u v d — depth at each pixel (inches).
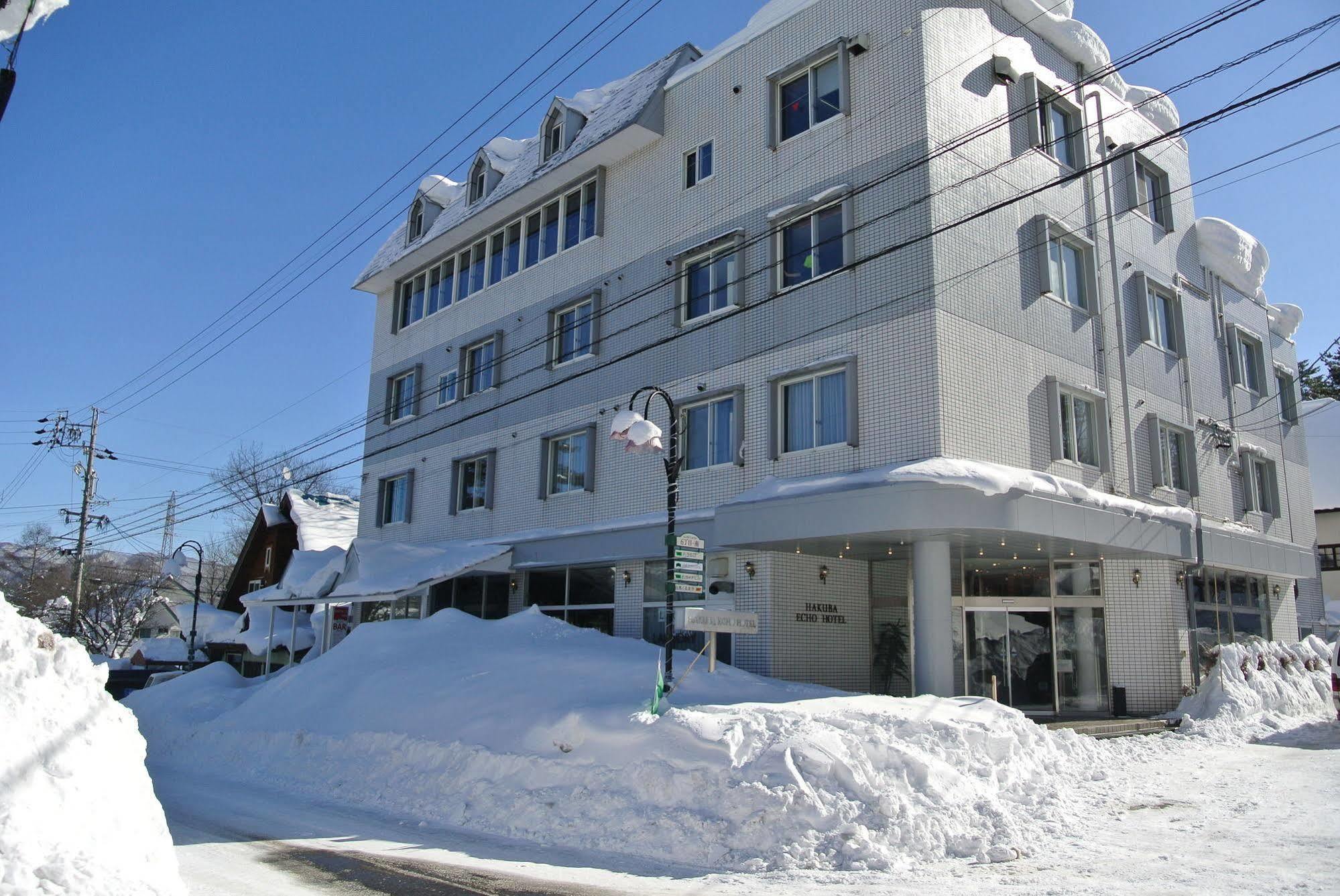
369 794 490.0
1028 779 436.5
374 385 1207.6
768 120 743.7
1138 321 820.6
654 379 804.6
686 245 799.1
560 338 930.1
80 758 238.8
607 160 891.4
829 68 715.4
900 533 572.7
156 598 2139.5
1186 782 471.5
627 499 812.0
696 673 543.8
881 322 638.5
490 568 884.6
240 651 1503.4
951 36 672.4
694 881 316.8
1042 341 695.7
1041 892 287.3
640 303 832.9
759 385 710.5
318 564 1036.5
